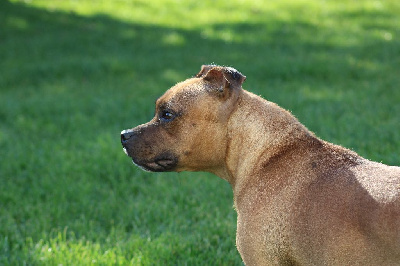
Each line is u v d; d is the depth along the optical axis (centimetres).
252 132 484
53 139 1093
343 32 1936
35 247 682
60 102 1307
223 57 1642
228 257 662
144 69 1559
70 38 1889
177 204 812
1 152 1022
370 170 430
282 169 464
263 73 1461
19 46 1797
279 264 450
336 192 423
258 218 459
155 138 496
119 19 2181
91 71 1554
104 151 995
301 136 478
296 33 1942
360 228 399
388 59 1575
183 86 495
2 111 1254
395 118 1080
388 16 2186
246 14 2273
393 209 387
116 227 756
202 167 508
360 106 1170
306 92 1305
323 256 418
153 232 737
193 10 2362
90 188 864
